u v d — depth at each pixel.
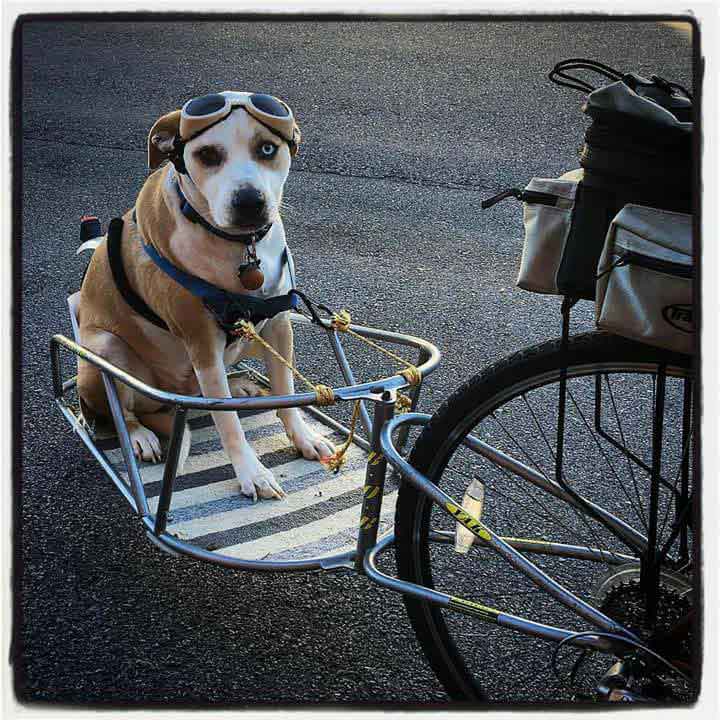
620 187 1.51
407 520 1.86
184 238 2.23
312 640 2.12
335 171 4.86
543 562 2.36
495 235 4.27
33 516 2.50
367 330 2.36
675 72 6.18
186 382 2.61
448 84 6.07
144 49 6.61
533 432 2.87
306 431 2.56
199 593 2.26
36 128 5.30
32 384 3.11
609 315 1.50
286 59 6.50
